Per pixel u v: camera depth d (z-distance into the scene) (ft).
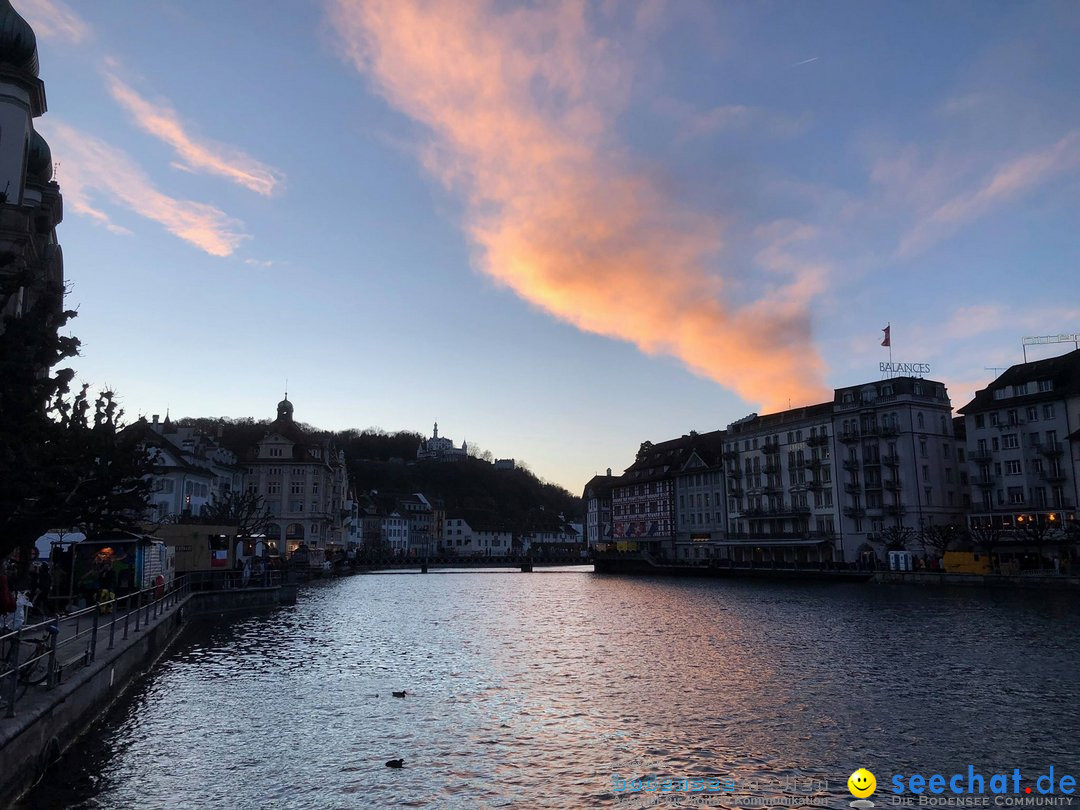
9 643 56.03
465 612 176.35
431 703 75.10
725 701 74.90
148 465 69.36
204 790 49.55
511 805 47.65
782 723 66.23
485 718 69.05
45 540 112.16
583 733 63.82
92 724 62.13
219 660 101.40
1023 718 66.74
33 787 47.65
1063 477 257.14
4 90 88.84
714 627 137.08
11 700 43.96
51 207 99.71
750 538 353.10
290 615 165.78
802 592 224.12
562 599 218.59
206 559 178.60
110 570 107.65
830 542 318.45
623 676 89.25
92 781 50.19
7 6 88.84
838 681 83.51
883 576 254.68
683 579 319.27
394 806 47.34
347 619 158.10
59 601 101.40
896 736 61.82
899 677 84.94
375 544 581.53
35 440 59.72
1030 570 234.38
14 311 78.07
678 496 414.00
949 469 301.84
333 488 432.66
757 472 358.64
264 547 287.69
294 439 386.73
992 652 100.27
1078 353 270.05
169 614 111.96
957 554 241.76
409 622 152.56
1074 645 104.53
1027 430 269.85
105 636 80.12
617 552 397.19
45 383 60.34
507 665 98.12
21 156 89.56
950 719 66.74
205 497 291.17
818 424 327.88
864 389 311.68
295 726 65.87
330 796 48.88
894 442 297.53
